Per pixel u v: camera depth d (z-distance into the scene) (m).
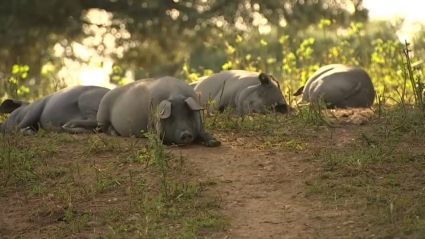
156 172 14.32
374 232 11.42
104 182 14.00
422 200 12.34
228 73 20.86
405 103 18.52
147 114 16.20
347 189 13.09
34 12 41.00
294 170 14.20
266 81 19.53
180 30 43.00
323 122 16.91
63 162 15.26
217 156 15.04
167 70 43.47
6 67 40.75
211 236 11.79
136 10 42.59
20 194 14.03
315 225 11.90
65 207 13.27
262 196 13.17
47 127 18.05
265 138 16.16
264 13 43.81
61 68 39.03
